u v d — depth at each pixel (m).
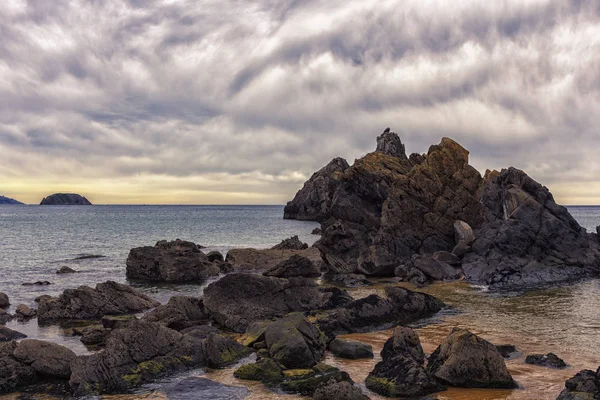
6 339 24.22
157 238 92.62
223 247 78.12
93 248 73.19
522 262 41.03
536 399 15.78
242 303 27.95
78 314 29.50
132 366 18.41
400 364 17.41
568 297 33.06
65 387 17.78
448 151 48.69
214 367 19.50
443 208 46.53
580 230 46.06
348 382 15.80
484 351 17.08
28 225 135.00
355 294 34.41
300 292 29.45
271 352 19.48
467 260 42.66
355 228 49.84
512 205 45.47
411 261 42.47
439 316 27.64
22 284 41.38
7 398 16.86
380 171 52.16
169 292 38.34
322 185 157.25
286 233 107.50
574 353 20.66
